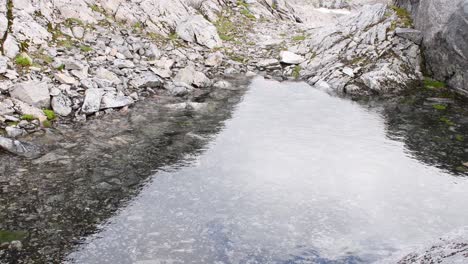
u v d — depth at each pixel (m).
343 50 26.14
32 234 9.68
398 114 19.25
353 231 10.39
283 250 9.62
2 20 19.34
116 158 13.60
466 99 21.47
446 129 17.42
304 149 15.01
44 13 21.98
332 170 13.49
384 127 17.53
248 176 12.90
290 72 25.83
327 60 25.88
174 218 10.67
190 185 12.26
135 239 9.80
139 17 27.00
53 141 14.30
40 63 18.42
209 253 9.45
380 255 9.47
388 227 10.57
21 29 19.73
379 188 12.49
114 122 16.45
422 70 24.44
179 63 23.92
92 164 13.08
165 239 9.86
